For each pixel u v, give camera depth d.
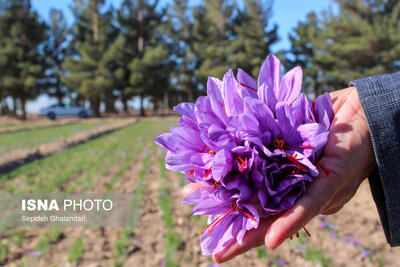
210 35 36.56
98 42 35.69
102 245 4.08
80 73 34.25
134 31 38.53
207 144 0.94
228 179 0.93
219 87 1.11
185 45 40.97
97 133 18.20
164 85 37.75
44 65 38.28
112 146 13.52
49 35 39.75
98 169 8.73
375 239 3.81
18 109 43.75
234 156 0.95
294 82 1.04
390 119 0.94
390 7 28.34
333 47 27.81
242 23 36.94
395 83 0.97
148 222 4.77
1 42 36.22
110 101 43.72
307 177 0.88
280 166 0.92
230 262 3.54
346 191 0.95
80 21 38.56
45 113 34.09
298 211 0.85
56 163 9.80
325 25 31.44
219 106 0.99
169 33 39.88
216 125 0.96
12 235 4.20
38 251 3.75
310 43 33.25
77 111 35.25
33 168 8.95
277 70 1.07
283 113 0.94
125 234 4.21
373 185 1.04
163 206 5.16
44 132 21.33
